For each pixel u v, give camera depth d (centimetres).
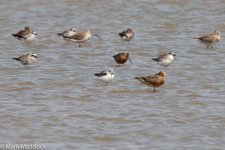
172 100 3203
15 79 3544
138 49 4300
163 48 4334
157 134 2762
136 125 2862
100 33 4772
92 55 4128
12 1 5744
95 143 2656
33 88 3388
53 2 5716
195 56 4116
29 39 4419
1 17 5228
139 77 3312
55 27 4962
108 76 3391
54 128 2816
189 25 5019
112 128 2825
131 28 4925
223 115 2997
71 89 3372
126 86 3422
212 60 4012
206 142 2680
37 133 2756
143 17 5253
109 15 5322
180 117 2967
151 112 3025
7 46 4366
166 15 5303
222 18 5231
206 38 4294
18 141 2667
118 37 4647
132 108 3078
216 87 3441
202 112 3041
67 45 4409
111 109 3062
